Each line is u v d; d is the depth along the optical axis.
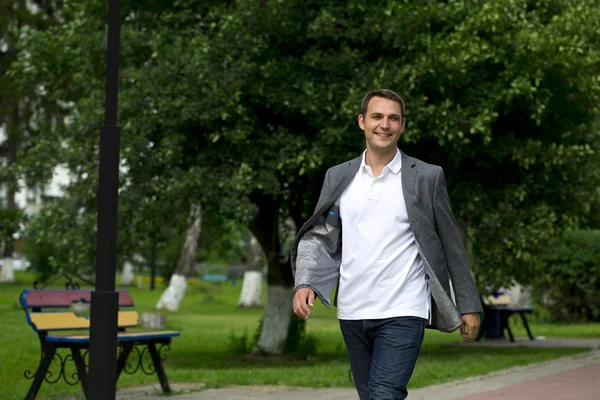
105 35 21.11
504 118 21.80
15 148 63.72
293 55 20.73
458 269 6.52
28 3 64.19
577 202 22.33
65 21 59.19
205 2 21.19
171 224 22.36
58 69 22.56
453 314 6.37
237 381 16.05
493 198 21.44
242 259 106.25
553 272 37.47
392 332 6.39
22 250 60.28
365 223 6.59
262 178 19.52
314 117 19.70
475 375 17.16
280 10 19.03
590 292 36.94
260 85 19.34
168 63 19.52
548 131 22.12
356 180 6.70
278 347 22.98
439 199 6.55
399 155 6.71
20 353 20.48
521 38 19.39
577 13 20.31
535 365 19.38
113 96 10.20
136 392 14.71
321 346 25.94
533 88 19.23
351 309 6.55
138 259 84.31
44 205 21.11
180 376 17.05
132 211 19.83
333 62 19.50
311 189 20.86
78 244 19.83
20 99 60.03
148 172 20.06
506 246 21.12
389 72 19.16
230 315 43.72
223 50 19.52
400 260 6.52
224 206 19.11
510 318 39.81
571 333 32.28
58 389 15.27
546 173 21.80
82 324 13.73
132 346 13.88
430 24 19.88
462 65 18.62
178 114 19.55
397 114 6.63
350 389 15.12
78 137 21.06
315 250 6.72
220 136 19.95
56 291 13.70
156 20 21.95
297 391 14.80
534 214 21.23
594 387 15.15
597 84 20.92
